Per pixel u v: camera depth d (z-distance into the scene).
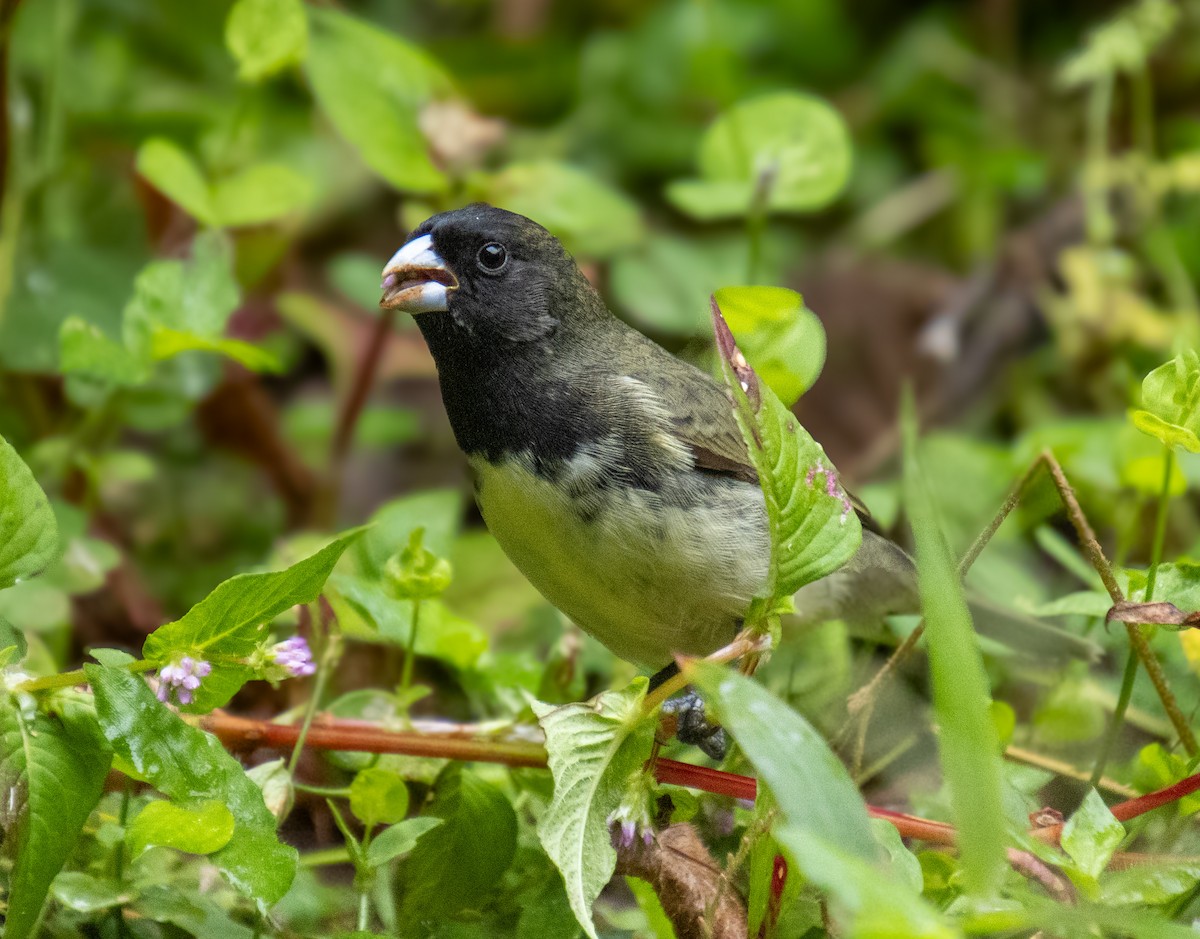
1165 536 10.81
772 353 7.36
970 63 16.62
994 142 15.99
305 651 5.93
